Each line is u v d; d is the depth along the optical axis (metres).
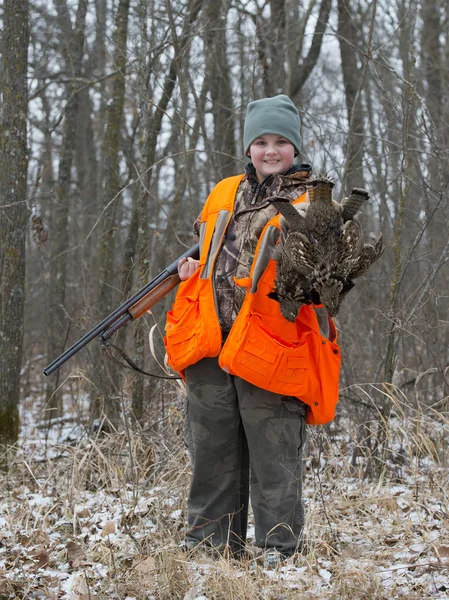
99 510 4.90
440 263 5.75
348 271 3.12
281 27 9.12
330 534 4.15
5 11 6.43
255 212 3.79
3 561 4.02
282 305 3.42
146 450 5.64
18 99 6.45
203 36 7.38
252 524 4.63
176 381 5.73
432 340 5.96
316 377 3.75
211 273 3.83
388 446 5.45
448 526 4.13
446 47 11.38
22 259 6.55
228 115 8.41
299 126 3.93
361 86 6.04
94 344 6.57
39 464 6.14
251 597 3.33
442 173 5.82
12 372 6.50
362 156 6.88
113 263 7.82
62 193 10.25
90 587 3.67
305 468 5.47
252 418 3.78
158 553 3.82
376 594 3.34
